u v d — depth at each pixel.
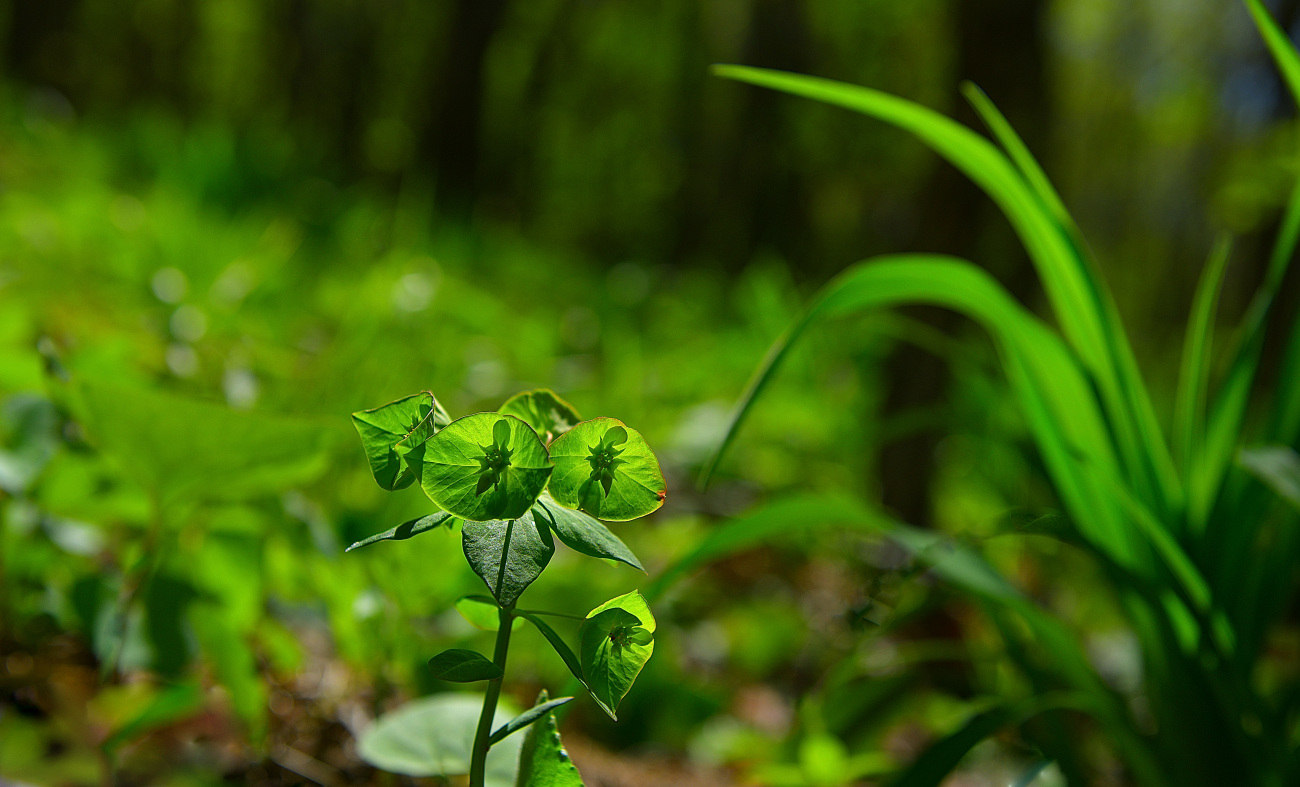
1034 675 0.82
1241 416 0.76
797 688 1.26
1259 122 5.11
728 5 10.76
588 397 1.77
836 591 1.57
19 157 2.63
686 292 4.31
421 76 8.02
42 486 0.64
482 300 1.99
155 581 0.62
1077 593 1.67
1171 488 0.77
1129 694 1.23
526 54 10.20
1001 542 1.70
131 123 3.87
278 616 0.74
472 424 0.44
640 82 11.05
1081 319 0.78
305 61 8.91
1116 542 0.77
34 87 5.46
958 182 1.79
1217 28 8.94
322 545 0.70
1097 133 10.58
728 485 1.87
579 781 0.48
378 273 1.52
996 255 1.80
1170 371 4.31
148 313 1.34
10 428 0.66
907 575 0.64
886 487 1.88
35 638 0.67
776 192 10.06
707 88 10.65
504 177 9.49
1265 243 3.90
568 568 0.99
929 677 1.09
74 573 0.68
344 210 3.24
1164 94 9.84
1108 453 0.77
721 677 1.23
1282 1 4.27
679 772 0.90
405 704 0.73
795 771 0.82
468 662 0.46
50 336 1.04
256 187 3.01
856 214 10.57
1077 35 9.31
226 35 9.64
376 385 1.27
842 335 2.72
